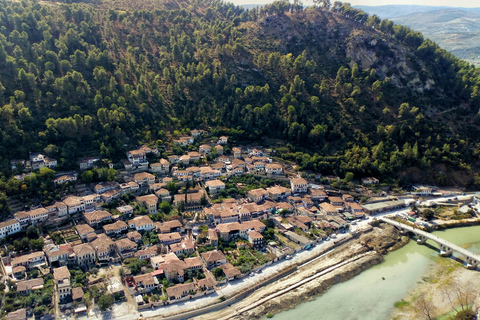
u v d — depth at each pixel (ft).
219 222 596.70
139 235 533.55
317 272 507.30
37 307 397.39
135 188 653.71
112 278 454.40
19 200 567.59
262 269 503.20
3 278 433.07
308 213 655.76
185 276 467.93
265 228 591.78
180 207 612.29
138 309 414.21
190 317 414.21
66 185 617.21
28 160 634.84
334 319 426.51
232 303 441.27
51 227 541.75
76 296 412.16
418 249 592.19
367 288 487.20
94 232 540.11
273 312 431.84
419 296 473.67
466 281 504.43
